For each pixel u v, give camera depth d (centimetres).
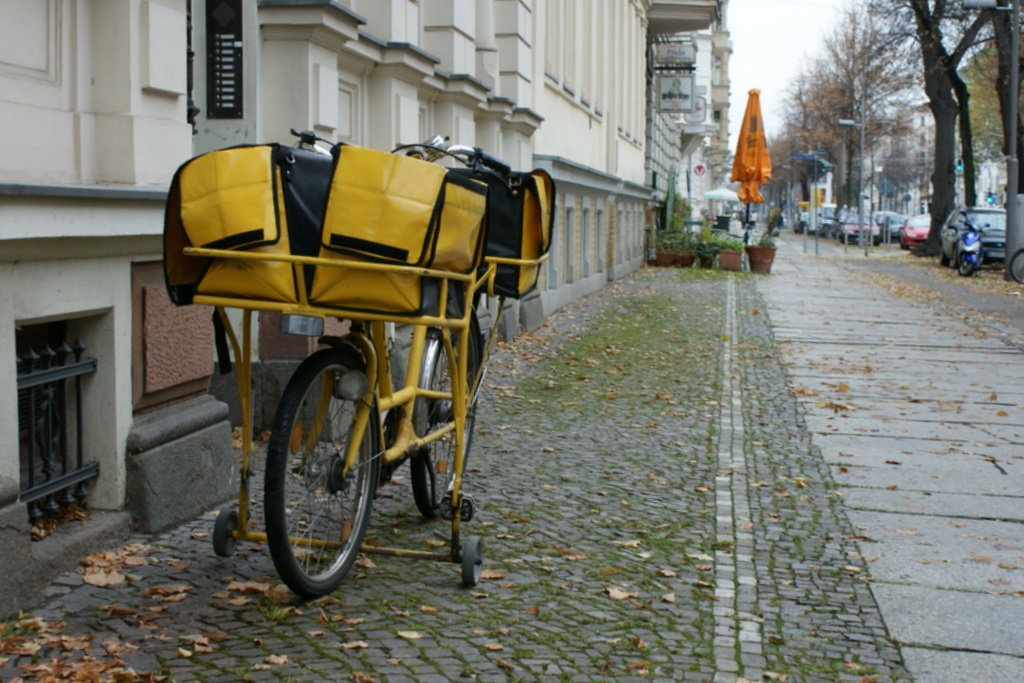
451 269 500
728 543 628
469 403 629
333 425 497
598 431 939
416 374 564
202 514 632
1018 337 1680
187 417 627
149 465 585
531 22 1759
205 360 652
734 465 828
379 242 457
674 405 1076
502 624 490
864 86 5938
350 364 501
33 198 479
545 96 1902
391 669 437
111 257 566
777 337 1656
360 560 561
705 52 8688
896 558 618
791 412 1062
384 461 540
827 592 559
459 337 543
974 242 3191
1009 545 647
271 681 421
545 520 659
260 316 829
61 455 561
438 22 1238
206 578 528
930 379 1271
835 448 904
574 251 2122
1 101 515
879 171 9500
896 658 479
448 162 1240
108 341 572
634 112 3356
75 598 498
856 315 1998
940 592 563
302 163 466
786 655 475
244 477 522
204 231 456
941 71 4347
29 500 523
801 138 9206
